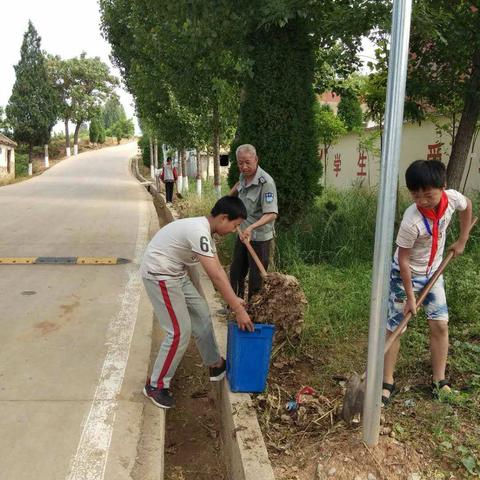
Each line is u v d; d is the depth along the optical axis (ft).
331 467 8.29
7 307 17.22
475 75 21.25
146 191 73.15
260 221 14.14
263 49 20.29
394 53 7.27
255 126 20.68
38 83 120.57
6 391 11.28
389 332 10.52
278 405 10.56
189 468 10.54
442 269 9.98
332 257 20.26
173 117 45.93
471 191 27.76
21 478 8.52
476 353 12.01
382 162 7.63
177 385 13.50
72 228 34.35
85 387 11.64
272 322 12.59
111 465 8.96
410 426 9.32
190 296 11.40
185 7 20.13
